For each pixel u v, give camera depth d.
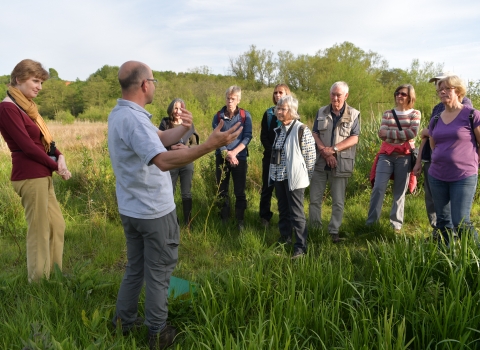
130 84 2.54
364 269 3.61
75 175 7.68
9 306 3.03
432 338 2.50
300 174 4.28
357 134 4.87
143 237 2.66
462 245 3.07
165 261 2.68
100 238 5.04
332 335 2.62
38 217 3.48
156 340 2.66
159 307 2.69
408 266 2.98
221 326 2.76
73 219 5.63
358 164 7.38
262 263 3.55
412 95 5.03
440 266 3.14
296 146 4.29
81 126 23.83
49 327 2.57
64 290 3.27
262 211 5.62
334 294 2.94
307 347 2.50
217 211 5.65
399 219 5.21
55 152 3.71
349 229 5.20
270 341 2.33
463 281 2.86
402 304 2.77
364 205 6.35
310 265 3.42
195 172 7.39
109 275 3.80
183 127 2.87
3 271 4.06
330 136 4.88
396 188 5.20
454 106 3.99
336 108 4.85
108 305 3.09
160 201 2.60
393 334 2.61
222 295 3.06
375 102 21.27
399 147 5.07
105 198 6.00
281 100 4.32
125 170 2.55
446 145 3.99
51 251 3.76
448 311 2.47
